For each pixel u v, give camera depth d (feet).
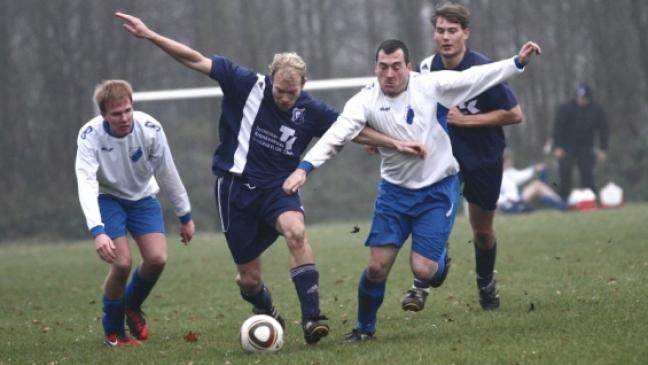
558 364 61.67
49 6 303.07
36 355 77.10
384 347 70.23
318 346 73.20
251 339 71.00
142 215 81.20
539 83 313.94
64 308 108.99
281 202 73.82
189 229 83.92
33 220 272.10
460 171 82.58
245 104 74.69
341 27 338.75
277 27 323.98
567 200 231.50
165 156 79.87
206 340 80.33
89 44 306.55
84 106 307.17
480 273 86.69
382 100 72.49
